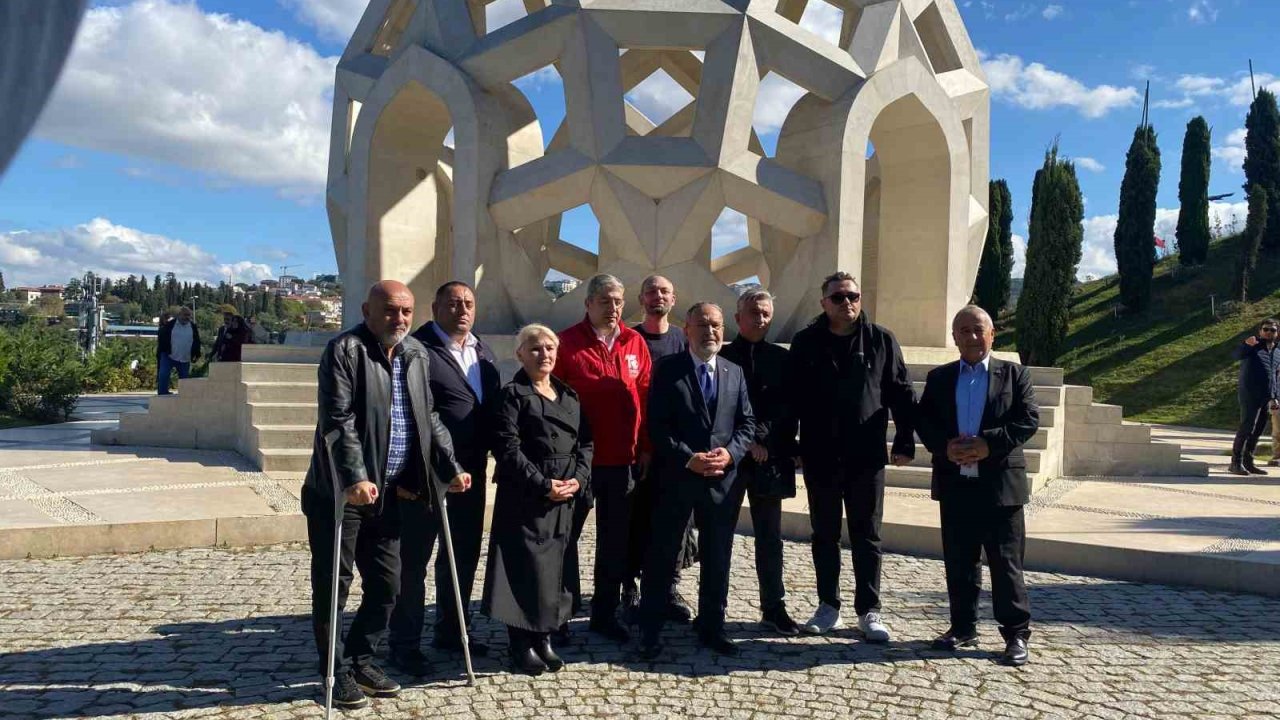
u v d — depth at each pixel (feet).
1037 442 29.37
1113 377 84.69
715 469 14.60
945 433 15.01
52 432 39.40
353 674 12.57
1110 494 27.30
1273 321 31.73
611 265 35.86
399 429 13.15
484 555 20.81
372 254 39.83
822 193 34.81
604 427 15.51
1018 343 88.79
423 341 14.99
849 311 15.44
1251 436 31.94
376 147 39.83
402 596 13.70
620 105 34.22
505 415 13.88
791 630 15.65
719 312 15.38
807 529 22.59
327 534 12.63
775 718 11.89
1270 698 12.71
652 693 12.80
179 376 44.60
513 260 36.60
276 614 15.98
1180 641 15.29
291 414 30.58
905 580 19.26
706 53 33.99
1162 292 102.37
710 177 33.83
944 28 40.29
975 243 41.19
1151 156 97.35
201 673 13.15
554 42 34.73
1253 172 105.50
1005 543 14.47
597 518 15.69
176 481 26.14
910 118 36.52
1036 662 14.20
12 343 46.91
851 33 40.22
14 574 18.16
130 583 17.75
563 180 34.73
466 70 36.24
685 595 18.30
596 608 15.67
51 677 12.83
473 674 13.53
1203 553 19.13
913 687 13.10
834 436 15.71
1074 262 86.43
